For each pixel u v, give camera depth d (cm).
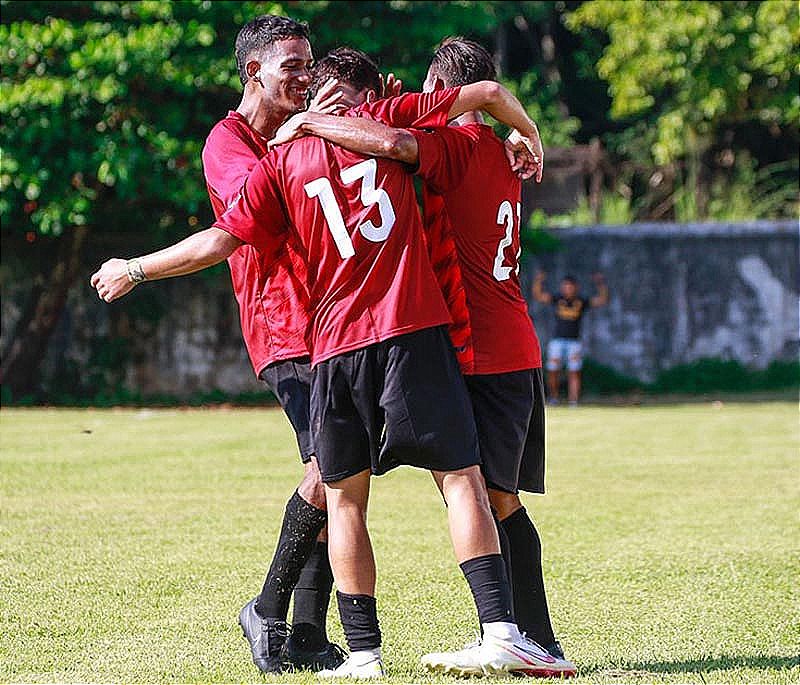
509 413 1692
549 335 8169
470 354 1677
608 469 4006
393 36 6938
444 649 1848
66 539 2750
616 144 11775
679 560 2533
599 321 8225
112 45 6312
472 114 1750
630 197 11112
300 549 1766
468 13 7031
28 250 7288
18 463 4091
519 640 1611
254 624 1769
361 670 1655
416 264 1627
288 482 3659
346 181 1617
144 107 6625
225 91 6762
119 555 2573
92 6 6638
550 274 8256
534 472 1772
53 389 7406
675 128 9806
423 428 1600
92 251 7450
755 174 10562
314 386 1658
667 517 3070
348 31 6775
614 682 1597
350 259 1612
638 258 8212
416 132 1639
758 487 3594
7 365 7200
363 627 1672
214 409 6769
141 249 7456
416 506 3228
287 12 6738
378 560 2525
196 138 6900
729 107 9725
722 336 8200
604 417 6056
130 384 7488
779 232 8150
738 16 9200
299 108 1834
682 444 4759
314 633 1791
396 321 1603
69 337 7456
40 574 2392
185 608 2122
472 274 1692
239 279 1825
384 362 1608
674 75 9481
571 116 12581
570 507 3231
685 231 8181
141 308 7462
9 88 6312
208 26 6406
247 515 3073
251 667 1742
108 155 6431
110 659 1791
